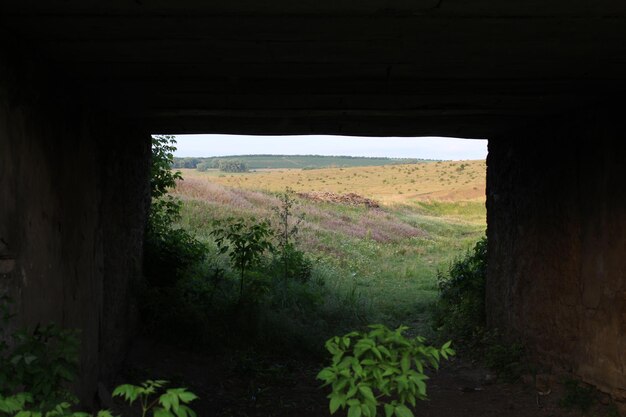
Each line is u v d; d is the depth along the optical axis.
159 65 4.41
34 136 3.86
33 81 3.88
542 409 5.80
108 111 5.98
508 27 3.60
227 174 98.19
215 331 7.85
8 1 3.14
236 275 10.07
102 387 5.38
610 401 5.33
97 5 3.23
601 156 5.48
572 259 6.00
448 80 4.86
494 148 8.20
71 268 4.63
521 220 7.25
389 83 4.96
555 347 6.32
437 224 31.48
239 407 6.10
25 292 3.66
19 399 2.54
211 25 3.58
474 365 7.66
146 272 8.23
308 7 3.30
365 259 17.80
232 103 5.72
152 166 8.85
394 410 2.38
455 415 5.83
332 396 2.38
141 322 7.60
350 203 31.91
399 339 2.54
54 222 4.22
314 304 9.81
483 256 10.14
